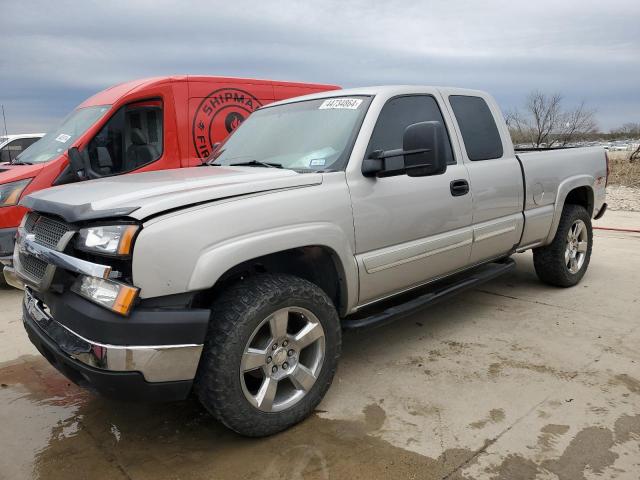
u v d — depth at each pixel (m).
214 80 7.02
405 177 3.40
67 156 5.88
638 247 7.20
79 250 2.48
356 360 3.73
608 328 4.15
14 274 3.13
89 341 2.34
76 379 2.54
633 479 2.37
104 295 2.34
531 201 4.47
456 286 3.94
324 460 2.57
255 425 2.65
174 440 2.80
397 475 2.44
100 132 6.23
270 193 2.76
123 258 2.31
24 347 4.12
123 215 2.34
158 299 2.38
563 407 2.99
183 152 6.75
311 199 2.88
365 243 3.15
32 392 3.38
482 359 3.67
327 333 2.91
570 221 4.99
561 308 4.65
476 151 4.04
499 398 3.12
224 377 2.51
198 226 2.44
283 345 2.74
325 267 3.13
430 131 2.95
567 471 2.44
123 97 6.33
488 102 4.36
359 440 2.73
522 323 4.32
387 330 4.29
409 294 4.07
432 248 3.57
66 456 2.68
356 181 3.12
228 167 3.47
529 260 6.46
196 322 2.39
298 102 3.99
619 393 3.13
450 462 2.53
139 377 2.33
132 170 6.42
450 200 3.66
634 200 12.82
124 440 2.82
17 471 2.57
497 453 2.58
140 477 2.50
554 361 3.59
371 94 3.53
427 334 4.16
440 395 3.18
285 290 2.67
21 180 5.52
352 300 3.16
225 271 2.49
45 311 2.80
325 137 3.39
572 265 5.22
